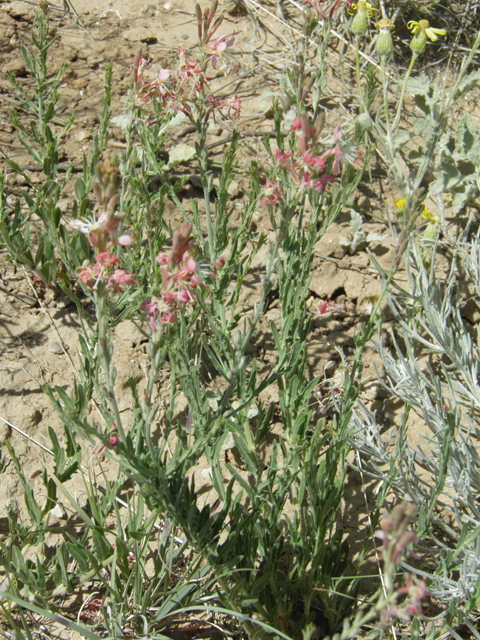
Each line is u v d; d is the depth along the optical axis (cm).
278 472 86
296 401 82
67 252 92
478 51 151
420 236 114
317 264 108
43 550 77
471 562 75
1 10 142
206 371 94
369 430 88
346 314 104
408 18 156
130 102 88
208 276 89
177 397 92
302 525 80
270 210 87
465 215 118
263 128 127
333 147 63
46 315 96
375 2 149
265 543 75
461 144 113
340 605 76
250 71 140
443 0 160
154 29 146
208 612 77
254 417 91
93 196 96
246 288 103
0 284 97
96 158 95
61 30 141
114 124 122
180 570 79
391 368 88
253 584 70
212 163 117
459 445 84
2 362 91
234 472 76
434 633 73
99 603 76
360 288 107
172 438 88
